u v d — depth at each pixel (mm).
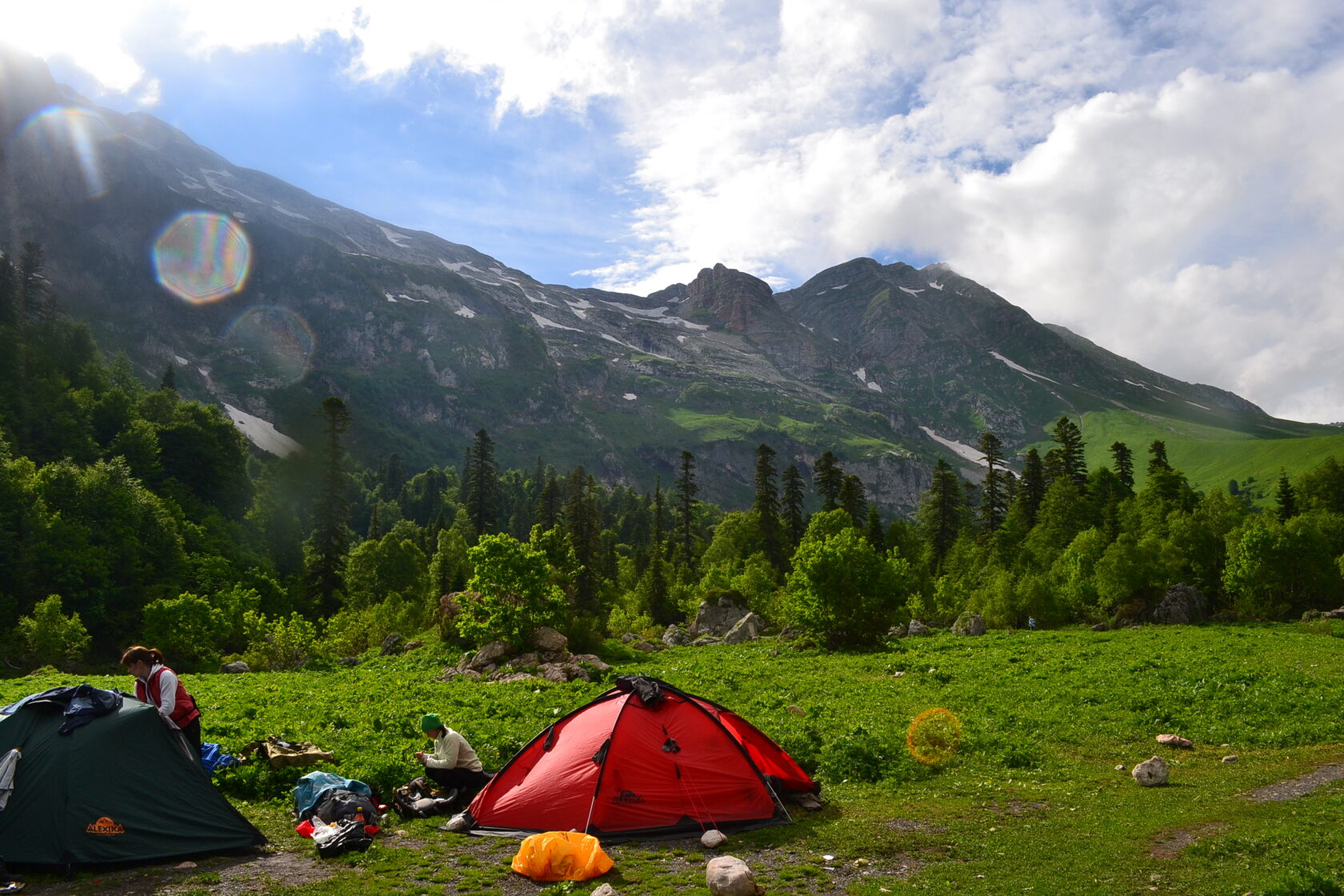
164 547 94000
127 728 11273
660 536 137500
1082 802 14070
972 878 9898
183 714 12055
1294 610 62438
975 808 13875
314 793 13008
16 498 81250
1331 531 78375
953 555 106938
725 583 95188
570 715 14211
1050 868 10195
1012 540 105438
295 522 137250
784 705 26703
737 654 49125
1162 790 14969
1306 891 8516
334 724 22156
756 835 12344
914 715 23391
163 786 11148
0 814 10289
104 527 89188
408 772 15109
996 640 48688
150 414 134875
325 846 11141
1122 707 24109
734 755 13531
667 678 35125
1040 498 124062
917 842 11773
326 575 96062
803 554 50094
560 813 12688
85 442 115938
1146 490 106125
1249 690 24922
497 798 13258
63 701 11383
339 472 102000
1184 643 40688
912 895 9312
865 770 16750
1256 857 10211
